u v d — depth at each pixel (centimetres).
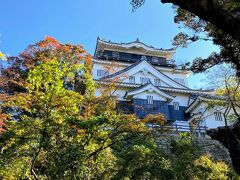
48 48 1642
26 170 1059
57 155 1035
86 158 1100
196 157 1371
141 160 1235
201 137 2055
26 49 1783
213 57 1402
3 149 1021
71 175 1041
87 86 1324
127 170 1221
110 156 1236
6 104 1111
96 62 3484
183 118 3297
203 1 453
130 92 3033
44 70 1076
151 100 3120
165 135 1692
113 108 1324
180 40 1430
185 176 1298
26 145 1032
